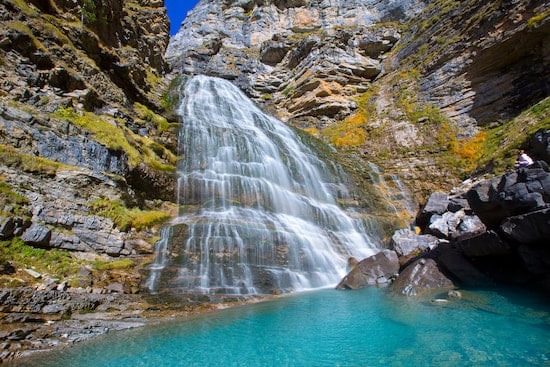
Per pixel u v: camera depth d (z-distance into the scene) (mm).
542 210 7031
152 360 5672
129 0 27375
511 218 7906
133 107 15492
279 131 23875
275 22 47875
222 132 17953
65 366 5352
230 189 14461
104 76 14719
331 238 14438
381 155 23922
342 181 20250
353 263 13422
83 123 11430
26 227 8008
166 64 30484
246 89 37250
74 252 8703
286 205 15461
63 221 8812
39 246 8156
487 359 5051
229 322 7582
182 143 16000
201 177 14281
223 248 10781
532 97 19891
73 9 15258
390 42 35844
